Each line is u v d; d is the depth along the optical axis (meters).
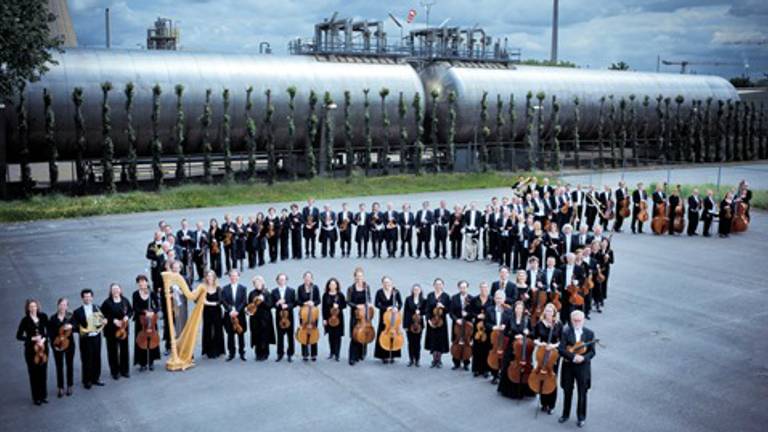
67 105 38.34
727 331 17.52
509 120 52.94
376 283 21.69
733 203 30.30
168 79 41.06
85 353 13.56
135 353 14.69
